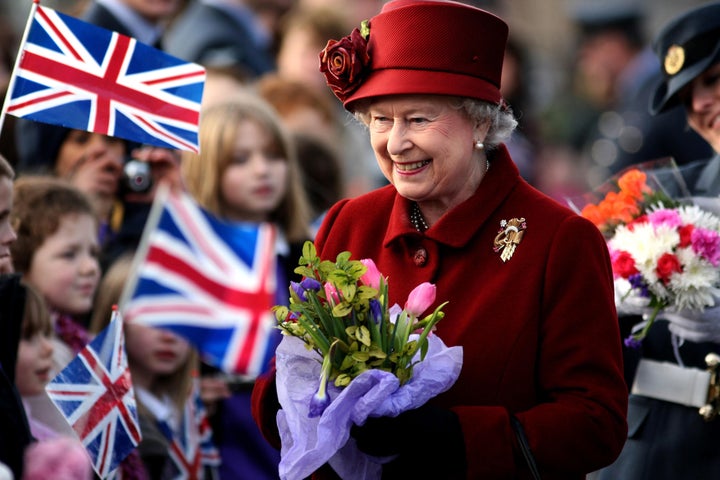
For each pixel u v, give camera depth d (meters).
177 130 14.38
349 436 12.16
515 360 12.44
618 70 39.22
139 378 18.34
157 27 23.09
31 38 13.95
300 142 23.89
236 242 19.05
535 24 50.62
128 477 17.05
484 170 13.10
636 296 15.36
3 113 13.71
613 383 12.34
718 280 15.32
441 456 12.12
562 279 12.46
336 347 11.94
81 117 13.95
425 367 12.05
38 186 17.67
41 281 17.30
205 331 18.53
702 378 15.81
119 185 20.05
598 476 16.59
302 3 31.52
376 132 12.59
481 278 12.75
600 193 16.98
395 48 12.29
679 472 15.82
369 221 13.58
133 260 19.19
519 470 12.34
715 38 17.06
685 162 28.50
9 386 13.31
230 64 27.23
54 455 13.13
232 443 19.47
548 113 38.72
